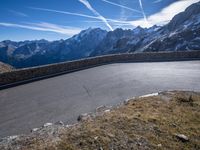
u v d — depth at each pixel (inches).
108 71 991.6
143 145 277.4
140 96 547.2
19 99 604.1
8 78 765.9
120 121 345.7
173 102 453.1
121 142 282.7
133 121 344.5
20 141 311.6
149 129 319.0
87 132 309.3
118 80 804.6
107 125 332.5
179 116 373.1
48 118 469.7
